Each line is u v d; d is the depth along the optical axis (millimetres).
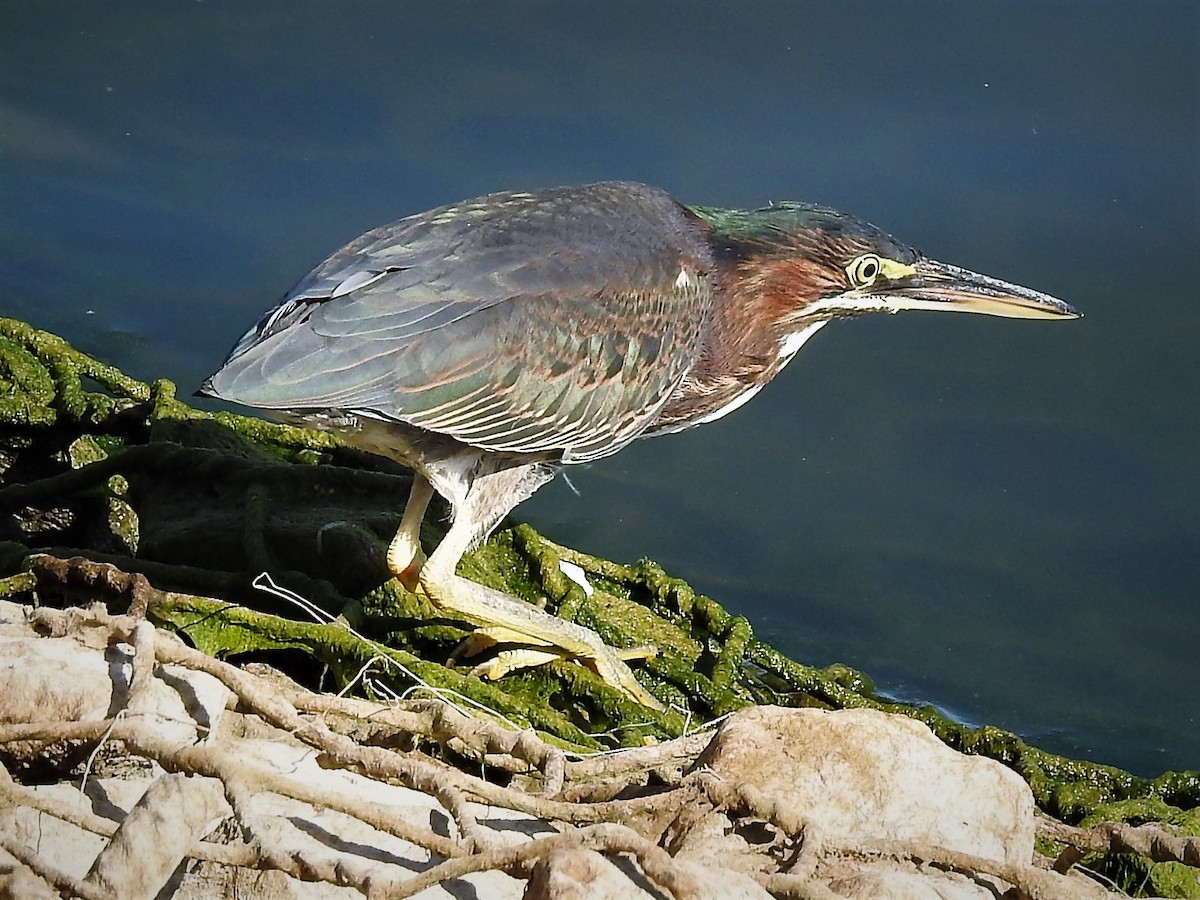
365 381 10203
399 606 11711
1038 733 12188
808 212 12492
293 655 11164
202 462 12852
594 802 7441
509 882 6711
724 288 12297
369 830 6965
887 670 12930
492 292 10664
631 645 12094
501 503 11359
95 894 5906
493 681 11141
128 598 9984
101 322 16953
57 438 14047
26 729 6730
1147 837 7430
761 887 6168
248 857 6266
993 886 7000
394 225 10938
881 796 7195
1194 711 12461
